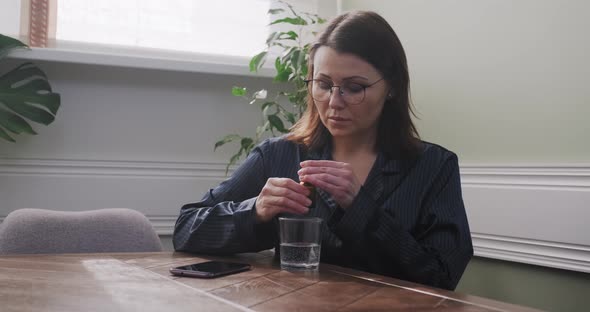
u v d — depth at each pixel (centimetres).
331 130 129
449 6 199
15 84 216
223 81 241
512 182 172
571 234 153
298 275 97
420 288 87
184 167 233
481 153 184
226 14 256
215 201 141
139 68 227
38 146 217
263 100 247
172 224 230
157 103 232
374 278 95
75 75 222
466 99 191
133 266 103
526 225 166
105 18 240
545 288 164
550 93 162
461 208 132
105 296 76
